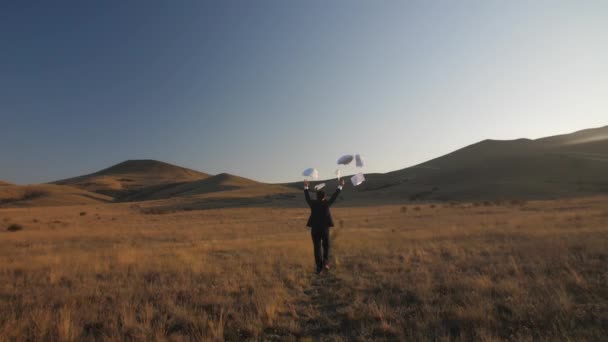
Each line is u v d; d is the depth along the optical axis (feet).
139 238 64.75
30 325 16.06
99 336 15.21
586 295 17.93
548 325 14.51
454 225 66.90
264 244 45.34
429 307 17.10
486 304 16.87
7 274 28.63
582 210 88.63
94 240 62.64
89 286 23.91
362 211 155.53
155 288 22.71
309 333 15.49
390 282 22.88
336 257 33.63
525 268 24.64
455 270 25.43
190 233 72.54
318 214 27.40
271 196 319.06
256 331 15.38
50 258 36.88
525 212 99.40
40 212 213.66
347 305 19.12
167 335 15.26
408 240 43.96
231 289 22.13
